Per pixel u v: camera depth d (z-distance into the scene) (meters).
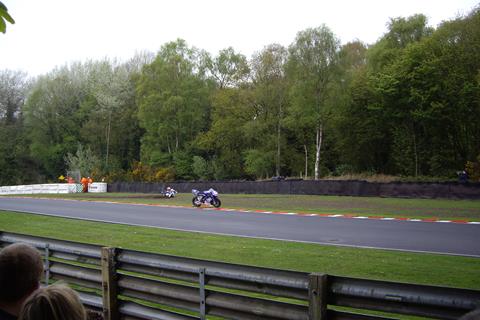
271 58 52.53
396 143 48.03
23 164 72.12
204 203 25.69
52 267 6.88
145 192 44.09
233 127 55.66
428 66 42.16
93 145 67.94
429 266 9.23
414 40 49.03
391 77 44.16
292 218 18.95
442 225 16.33
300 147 56.59
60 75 74.50
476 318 2.07
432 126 44.69
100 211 22.42
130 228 15.76
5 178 71.00
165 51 61.41
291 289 4.24
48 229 15.79
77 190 45.97
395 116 46.19
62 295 2.00
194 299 5.01
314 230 15.18
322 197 30.92
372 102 49.00
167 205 26.55
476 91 40.06
